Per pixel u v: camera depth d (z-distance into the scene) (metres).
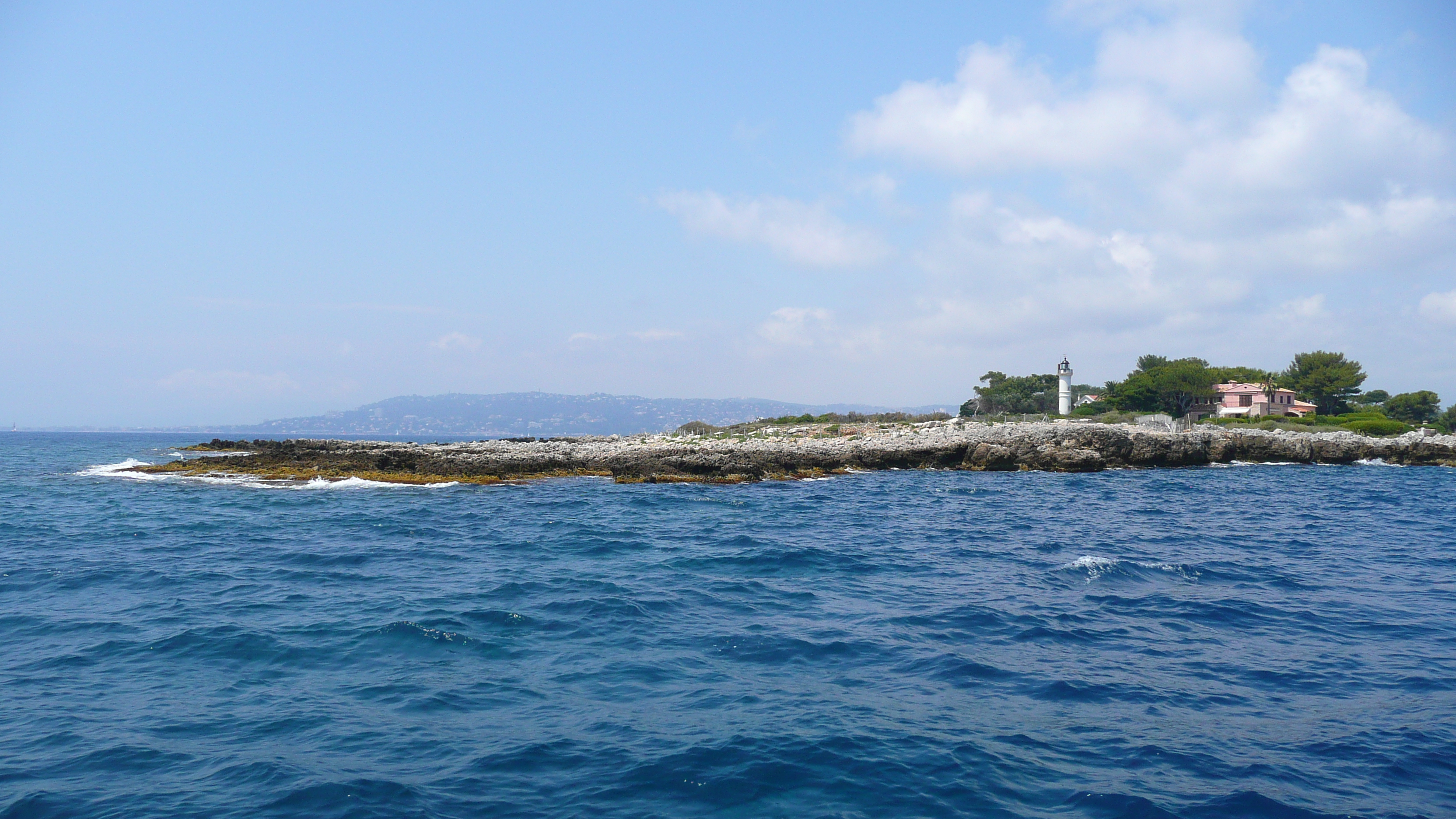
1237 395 106.06
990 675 11.86
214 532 27.72
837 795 8.12
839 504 37.81
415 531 28.30
